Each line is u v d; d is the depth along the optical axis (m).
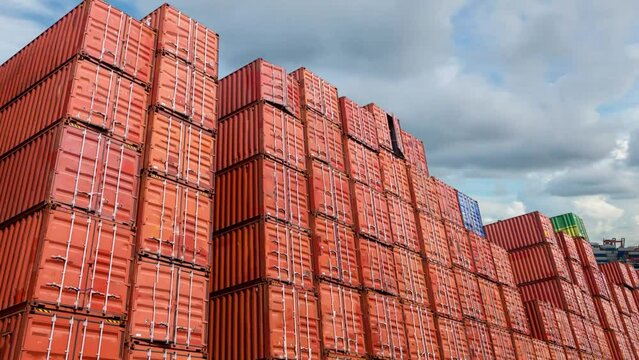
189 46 23.06
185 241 19.36
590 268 58.97
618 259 169.50
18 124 19.42
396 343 26.23
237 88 27.12
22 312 14.25
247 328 20.86
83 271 15.69
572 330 47.31
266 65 26.83
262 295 21.03
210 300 22.62
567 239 57.00
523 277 50.62
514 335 39.12
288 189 24.45
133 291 16.95
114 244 16.84
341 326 23.61
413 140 38.91
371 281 26.70
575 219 93.88
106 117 18.34
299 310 21.83
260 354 20.02
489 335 36.31
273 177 24.00
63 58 19.17
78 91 17.81
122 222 17.39
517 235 52.25
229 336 21.28
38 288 14.49
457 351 31.31
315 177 26.39
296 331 21.23
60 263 15.23
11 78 21.86
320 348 22.20
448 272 34.75
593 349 49.75
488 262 41.28
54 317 14.59
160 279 17.92
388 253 29.16
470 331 34.19
